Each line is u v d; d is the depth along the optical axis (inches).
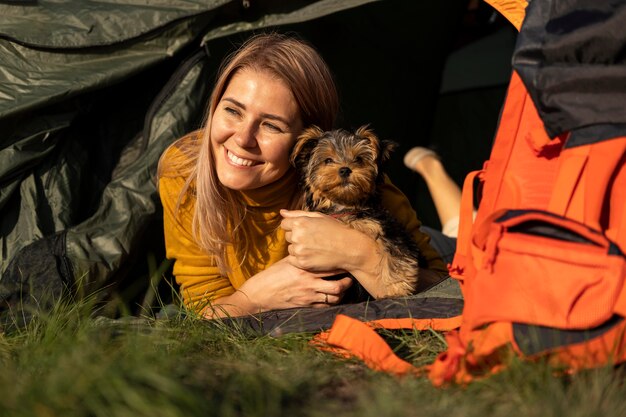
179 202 136.0
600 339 86.1
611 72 93.7
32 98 142.3
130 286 150.6
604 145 92.0
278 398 85.4
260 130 127.4
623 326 86.0
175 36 153.7
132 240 144.0
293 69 129.1
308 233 127.0
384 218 137.3
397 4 206.8
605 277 85.9
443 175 207.0
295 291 128.0
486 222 96.5
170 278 157.2
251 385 87.9
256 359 102.4
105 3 152.3
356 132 138.6
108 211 145.6
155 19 149.9
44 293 132.4
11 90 143.6
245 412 82.4
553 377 87.0
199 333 110.3
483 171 115.3
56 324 107.7
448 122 243.0
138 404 77.4
